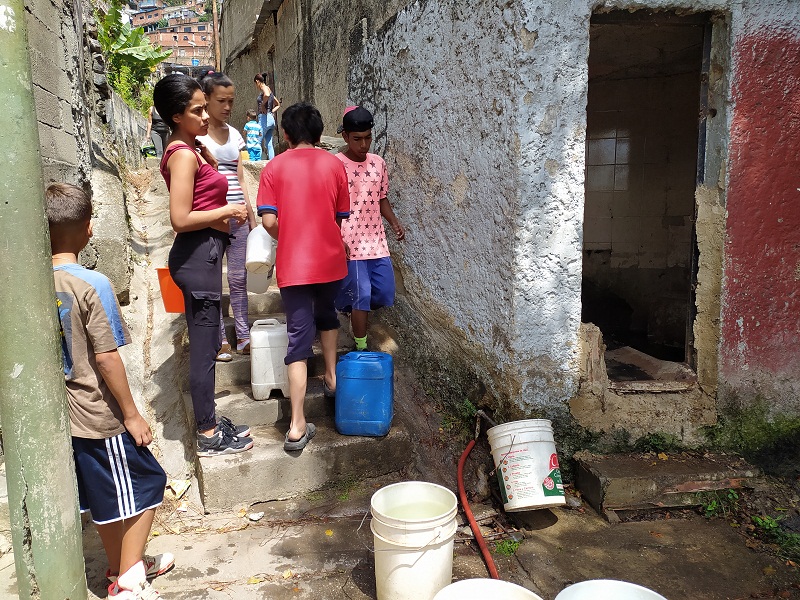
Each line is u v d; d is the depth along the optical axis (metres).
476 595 2.17
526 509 2.99
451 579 2.59
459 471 3.35
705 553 2.81
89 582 2.61
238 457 3.23
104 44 11.64
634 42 4.17
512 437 2.99
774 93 3.24
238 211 3.10
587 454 3.35
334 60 7.45
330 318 3.54
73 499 1.64
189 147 3.02
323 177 3.24
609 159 5.68
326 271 3.24
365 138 3.83
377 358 3.49
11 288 1.47
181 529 3.01
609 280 5.89
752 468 3.24
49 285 1.54
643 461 3.30
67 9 5.09
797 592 2.54
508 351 3.22
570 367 3.27
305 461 3.30
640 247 5.79
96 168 5.88
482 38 3.26
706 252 3.40
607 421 3.38
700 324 3.46
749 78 3.21
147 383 3.96
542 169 3.05
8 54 1.42
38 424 1.53
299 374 3.26
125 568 2.41
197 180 3.05
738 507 3.13
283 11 11.16
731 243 3.32
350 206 3.80
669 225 5.67
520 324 3.16
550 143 3.04
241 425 3.45
